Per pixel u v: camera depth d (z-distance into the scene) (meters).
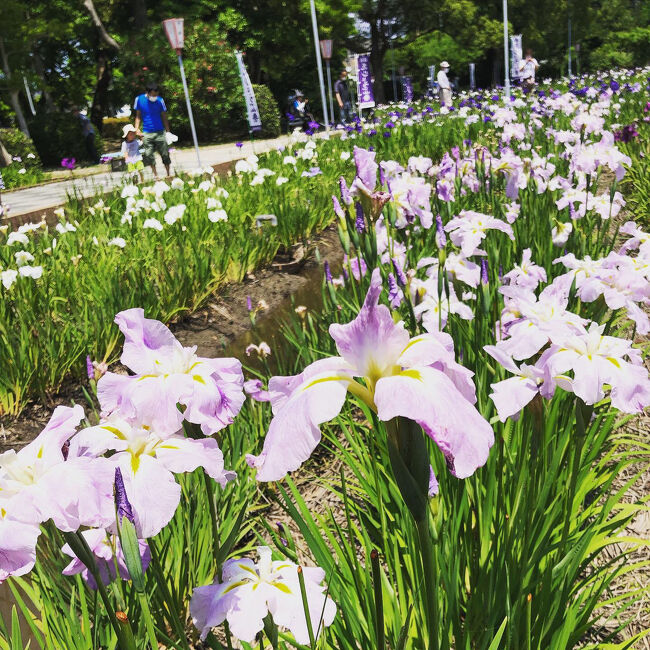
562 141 5.88
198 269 6.73
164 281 6.61
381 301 3.55
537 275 3.46
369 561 2.07
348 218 3.56
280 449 1.26
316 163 12.34
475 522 2.50
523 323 2.28
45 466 1.40
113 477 1.43
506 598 1.89
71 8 29.14
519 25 49.06
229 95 28.78
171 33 12.69
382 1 41.97
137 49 28.89
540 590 2.06
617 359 2.01
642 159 9.02
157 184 8.35
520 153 8.75
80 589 2.20
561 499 2.45
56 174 23.19
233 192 9.78
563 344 2.05
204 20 33.09
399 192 3.93
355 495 3.40
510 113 7.05
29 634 2.29
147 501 1.47
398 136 14.16
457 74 54.19
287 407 1.33
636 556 2.81
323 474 3.74
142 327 1.74
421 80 54.00
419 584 2.06
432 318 3.21
